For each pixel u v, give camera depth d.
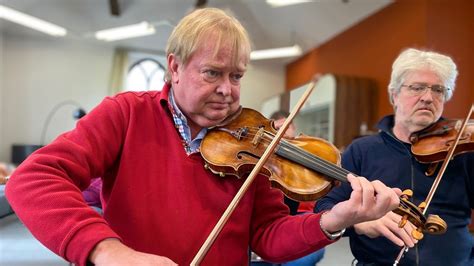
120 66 8.59
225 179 1.02
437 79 1.47
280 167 1.09
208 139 1.07
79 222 0.75
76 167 0.86
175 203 0.96
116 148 0.97
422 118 1.48
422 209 1.17
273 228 1.04
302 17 6.66
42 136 8.17
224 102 0.99
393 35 5.39
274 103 7.71
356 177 0.83
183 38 0.95
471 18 4.60
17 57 8.07
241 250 1.02
